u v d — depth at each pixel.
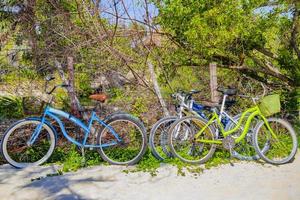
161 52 9.05
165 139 6.56
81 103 7.48
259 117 6.46
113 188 5.29
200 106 6.61
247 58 9.65
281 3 8.45
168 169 6.02
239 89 8.85
